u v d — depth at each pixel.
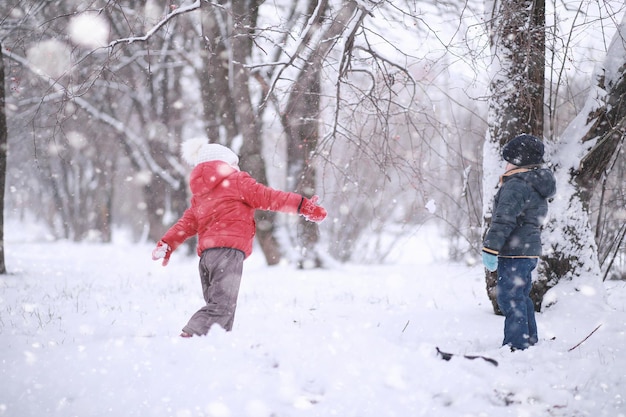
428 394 3.33
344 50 6.39
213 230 4.44
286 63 6.90
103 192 28.47
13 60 10.16
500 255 4.52
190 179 4.59
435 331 5.18
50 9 8.69
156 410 3.02
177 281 10.38
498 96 5.93
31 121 7.56
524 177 4.48
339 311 6.26
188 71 20.80
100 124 20.81
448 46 5.75
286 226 13.12
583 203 5.93
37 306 6.45
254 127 11.99
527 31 5.55
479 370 3.69
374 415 3.06
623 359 4.09
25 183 30.22
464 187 7.46
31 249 20.75
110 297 7.50
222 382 3.31
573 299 5.64
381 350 3.83
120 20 8.66
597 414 3.21
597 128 5.96
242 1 9.57
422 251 19.02
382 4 6.06
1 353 3.88
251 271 11.86
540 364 3.94
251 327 4.65
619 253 9.16
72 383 3.29
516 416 3.15
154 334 4.73
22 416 2.96
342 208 9.93
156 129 20.39
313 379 3.45
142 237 36.84
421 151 7.64
